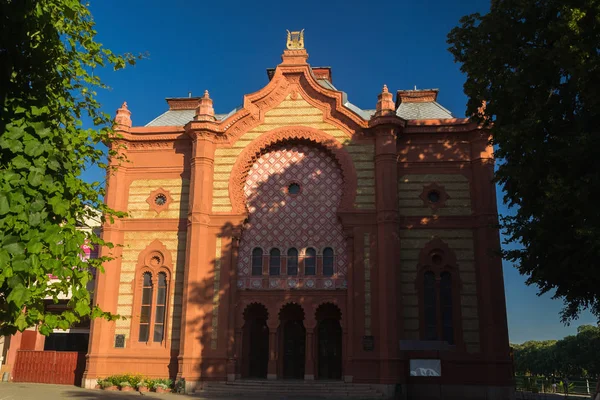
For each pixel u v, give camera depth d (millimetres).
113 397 24875
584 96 16672
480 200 29781
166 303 30625
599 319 19312
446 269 29672
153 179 32656
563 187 16281
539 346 143000
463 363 28016
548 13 18188
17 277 8156
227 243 30625
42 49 10023
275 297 30031
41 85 9883
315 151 32281
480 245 29234
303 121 32188
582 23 16406
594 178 15828
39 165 8781
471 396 27500
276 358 29406
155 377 29359
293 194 31844
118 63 13617
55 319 9383
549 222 17703
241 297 30250
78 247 9688
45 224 8953
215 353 28875
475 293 29016
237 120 32438
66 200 9469
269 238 31281
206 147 31812
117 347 30234
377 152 30453
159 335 30391
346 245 30156
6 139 8625
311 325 29328
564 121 18188
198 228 30469
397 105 37625
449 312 29141
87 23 12984
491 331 27750
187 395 26891
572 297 19219
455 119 31234
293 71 32719
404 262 29797
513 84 18141
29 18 9234
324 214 31203
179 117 37438
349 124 31594
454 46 21406
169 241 31562
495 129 20047
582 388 51062
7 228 8273
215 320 29531
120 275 31438
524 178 18391
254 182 32312
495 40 19500
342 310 29281
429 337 28844
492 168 30281
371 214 29953
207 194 31281
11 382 32750
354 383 27562
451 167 31000
